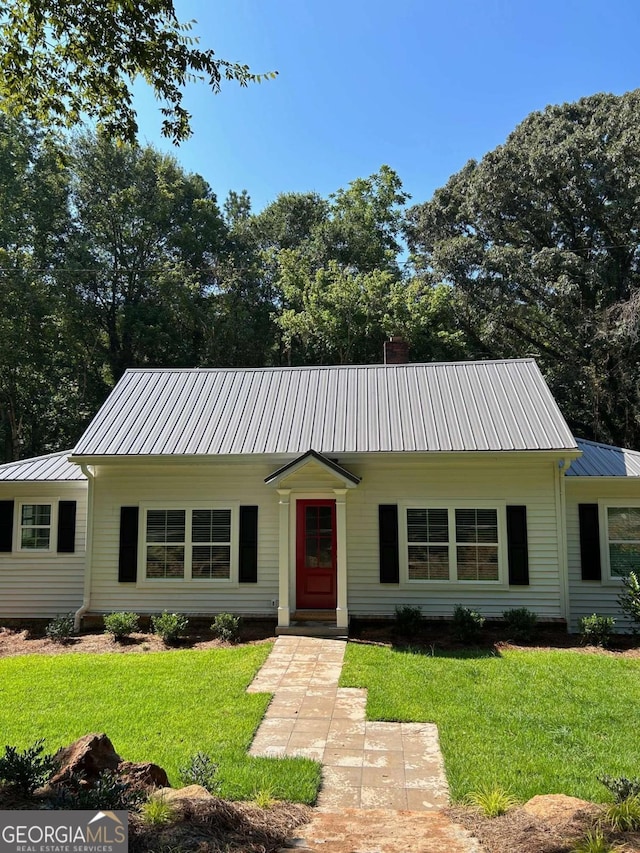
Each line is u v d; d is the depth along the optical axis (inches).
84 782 173.9
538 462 495.5
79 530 542.3
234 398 585.0
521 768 226.1
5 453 1143.0
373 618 490.0
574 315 1026.7
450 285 1157.1
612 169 989.8
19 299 1021.8
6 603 536.1
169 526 516.7
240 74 276.7
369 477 508.4
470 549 496.7
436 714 289.0
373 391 583.8
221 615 466.6
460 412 536.1
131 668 372.5
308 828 179.0
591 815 167.6
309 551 510.6
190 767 207.6
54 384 1191.6
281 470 478.0
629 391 1007.0
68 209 1200.2
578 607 499.5
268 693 323.9
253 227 1504.7
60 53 275.4
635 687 325.4
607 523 506.3
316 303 1128.8
